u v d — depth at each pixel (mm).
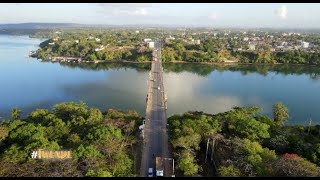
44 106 133250
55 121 91062
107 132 79438
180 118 98562
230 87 173000
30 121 97812
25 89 157750
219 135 82188
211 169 73938
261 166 65688
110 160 69438
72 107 106375
